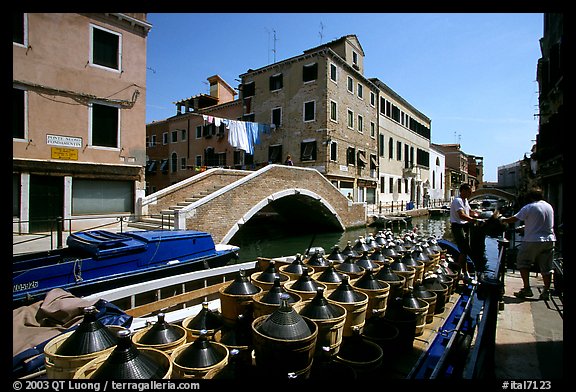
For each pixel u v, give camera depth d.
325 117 23.44
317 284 4.55
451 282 5.71
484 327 2.46
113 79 13.63
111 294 6.07
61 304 4.26
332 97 24.14
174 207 14.08
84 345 2.96
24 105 11.61
